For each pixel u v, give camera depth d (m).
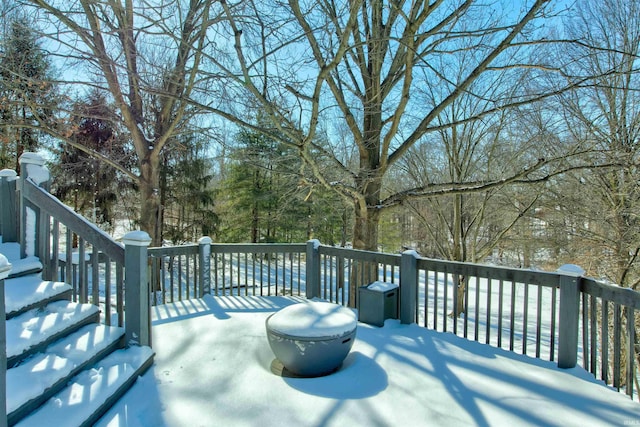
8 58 7.06
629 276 8.74
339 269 5.31
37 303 2.89
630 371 2.86
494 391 2.80
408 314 4.36
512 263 17.34
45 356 2.47
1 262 1.40
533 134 9.74
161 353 3.39
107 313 3.13
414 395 2.72
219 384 2.81
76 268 4.53
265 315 4.65
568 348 3.24
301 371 3.04
